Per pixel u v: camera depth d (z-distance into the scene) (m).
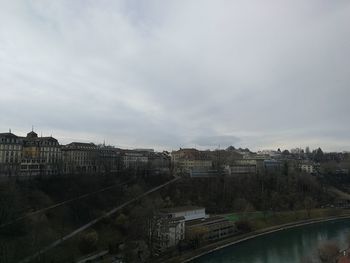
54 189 173.38
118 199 191.00
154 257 139.75
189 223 185.00
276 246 173.00
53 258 118.50
